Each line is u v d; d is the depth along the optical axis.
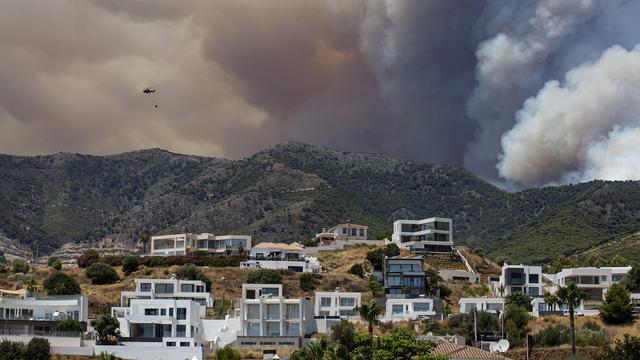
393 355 169.50
